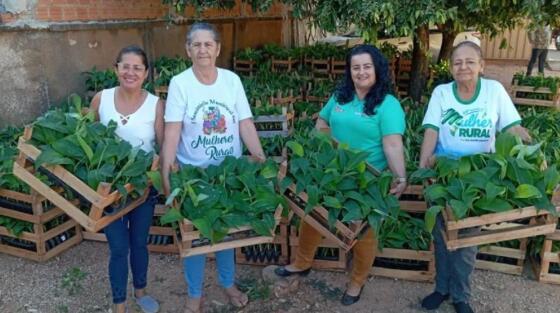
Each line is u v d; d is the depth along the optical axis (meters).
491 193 2.34
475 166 2.52
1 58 4.93
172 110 2.67
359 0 4.09
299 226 3.27
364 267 3.04
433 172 2.61
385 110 2.77
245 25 9.86
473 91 2.72
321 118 3.11
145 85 5.65
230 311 3.10
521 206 2.37
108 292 3.29
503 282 3.37
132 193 2.56
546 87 6.31
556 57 14.15
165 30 7.66
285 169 2.62
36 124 2.50
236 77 2.83
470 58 2.59
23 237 3.58
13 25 5.02
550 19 4.64
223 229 2.42
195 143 2.74
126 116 2.76
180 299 3.23
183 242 2.44
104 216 2.44
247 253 3.54
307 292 3.28
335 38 11.68
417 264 3.38
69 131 2.53
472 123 2.71
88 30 6.04
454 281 2.94
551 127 4.53
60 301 3.19
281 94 5.52
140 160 2.51
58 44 5.59
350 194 2.54
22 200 3.48
